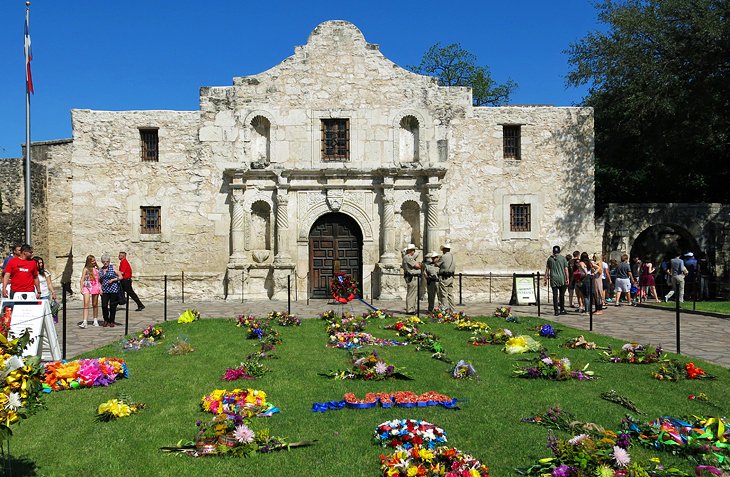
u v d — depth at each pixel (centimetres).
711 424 574
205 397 673
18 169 2480
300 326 1290
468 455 507
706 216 2186
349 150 2038
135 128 2011
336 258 2053
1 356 484
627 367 864
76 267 1981
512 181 2042
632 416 621
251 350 1003
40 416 636
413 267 1562
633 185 2939
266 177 2005
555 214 2047
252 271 2003
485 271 2023
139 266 1997
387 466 486
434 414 635
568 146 2062
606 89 2594
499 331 1096
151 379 795
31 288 1128
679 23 2286
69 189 2544
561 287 1538
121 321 1455
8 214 2395
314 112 2033
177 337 1096
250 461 518
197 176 2011
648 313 1580
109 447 550
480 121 2047
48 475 493
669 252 2592
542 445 542
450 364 890
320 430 588
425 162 2028
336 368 859
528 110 2061
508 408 656
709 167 2638
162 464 512
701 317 1474
